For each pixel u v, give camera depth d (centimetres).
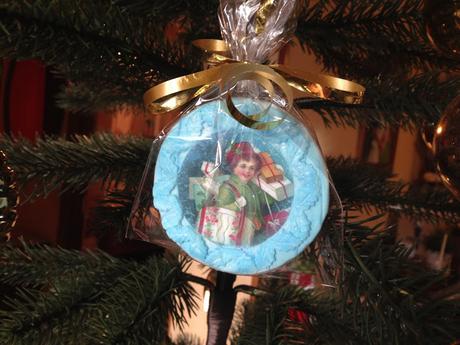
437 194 23
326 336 18
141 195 18
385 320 16
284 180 17
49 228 37
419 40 21
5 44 17
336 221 18
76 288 18
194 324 32
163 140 17
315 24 21
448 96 20
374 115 21
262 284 24
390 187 24
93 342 16
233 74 16
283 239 16
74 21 17
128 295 17
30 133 36
